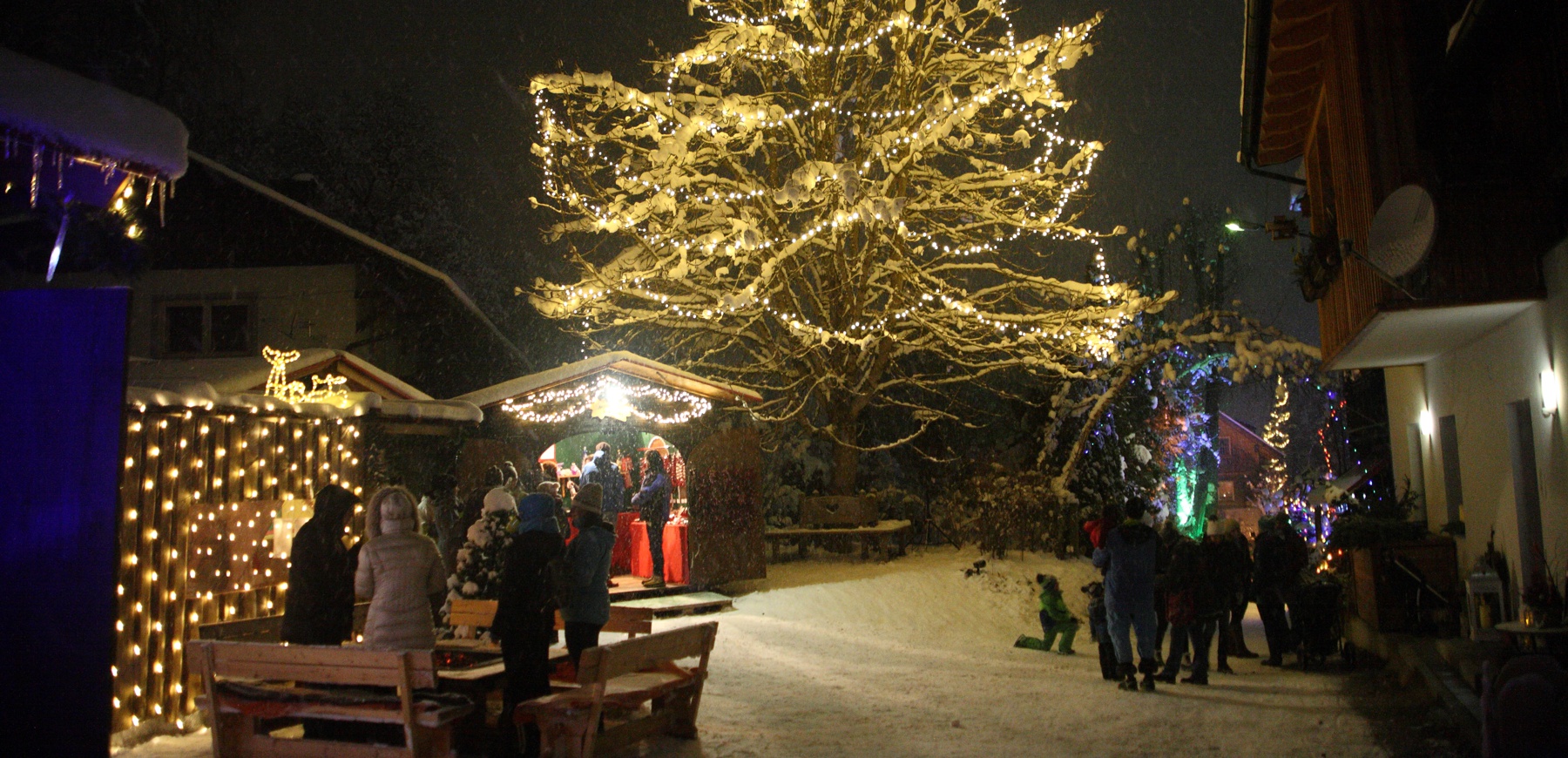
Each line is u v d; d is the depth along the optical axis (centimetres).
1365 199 1016
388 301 2369
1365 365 1426
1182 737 824
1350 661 1227
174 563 805
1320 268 1316
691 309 2066
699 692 808
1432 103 988
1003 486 2061
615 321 2131
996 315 2078
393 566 698
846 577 1802
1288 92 1384
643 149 1884
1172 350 2139
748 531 1677
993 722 884
